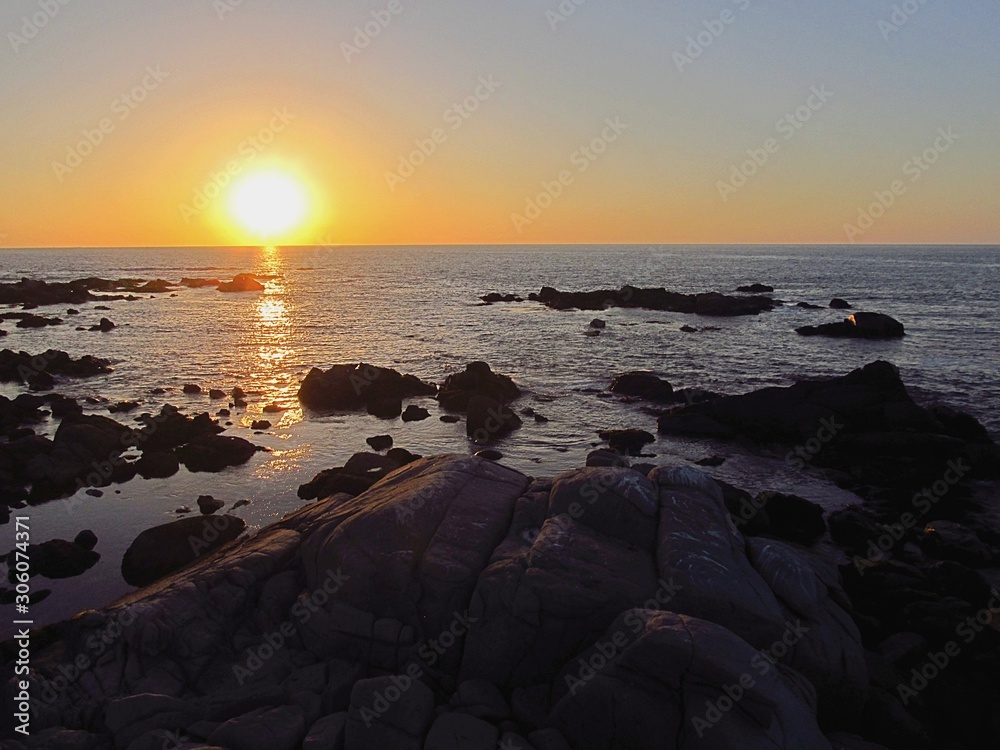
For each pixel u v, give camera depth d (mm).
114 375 37406
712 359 41938
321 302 80812
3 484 20109
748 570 10719
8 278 126438
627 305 73688
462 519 11797
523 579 10031
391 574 10633
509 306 75062
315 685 9781
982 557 15812
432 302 80688
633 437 25031
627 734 8094
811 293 90625
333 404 30906
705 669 7980
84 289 85938
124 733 8961
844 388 26312
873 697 10102
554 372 38250
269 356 43438
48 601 13930
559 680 9344
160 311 70250
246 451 23406
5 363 37500
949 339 48906
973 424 24719
